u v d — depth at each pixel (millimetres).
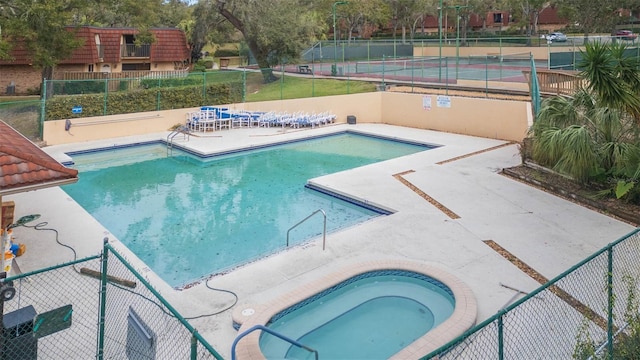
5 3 22312
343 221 11883
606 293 6992
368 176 14883
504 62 36625
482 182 14047
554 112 13922
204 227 11688
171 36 39219
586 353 5344
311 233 11156
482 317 6848
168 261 9789
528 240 9727
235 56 57656
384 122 25625
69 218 11219
